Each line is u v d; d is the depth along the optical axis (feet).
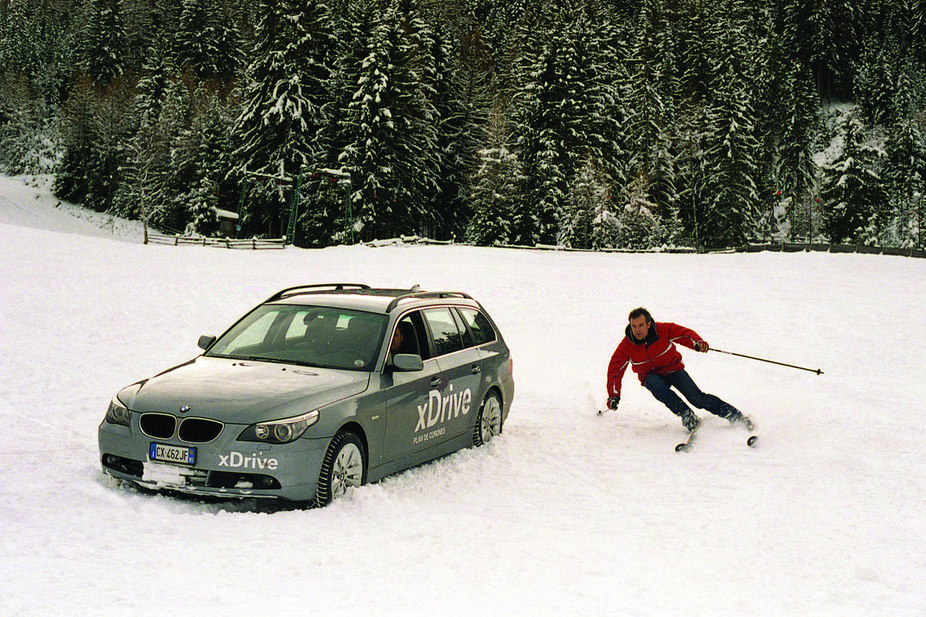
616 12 486.79
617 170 284.00
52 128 453.17
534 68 282.56
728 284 110.22
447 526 18.92
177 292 77.97
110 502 19.47
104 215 342.03
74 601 13.19
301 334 24.06
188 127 328.29
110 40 444.14
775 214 391.65
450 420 25.73
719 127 291.58
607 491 23.02
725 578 15.92
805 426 33.04
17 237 124.67
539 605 14.14
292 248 210.79
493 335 29.68
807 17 517.55
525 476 24.43
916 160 388.16
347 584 14.80
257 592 14.14
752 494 22.82
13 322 56.13
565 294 92.58
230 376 21.50
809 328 69.92
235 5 463.83
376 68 244.42
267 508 19.98
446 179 287.28
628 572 16.17
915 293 102.78
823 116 501.97
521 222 265.95
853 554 17.52
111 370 42.04
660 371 30.68
